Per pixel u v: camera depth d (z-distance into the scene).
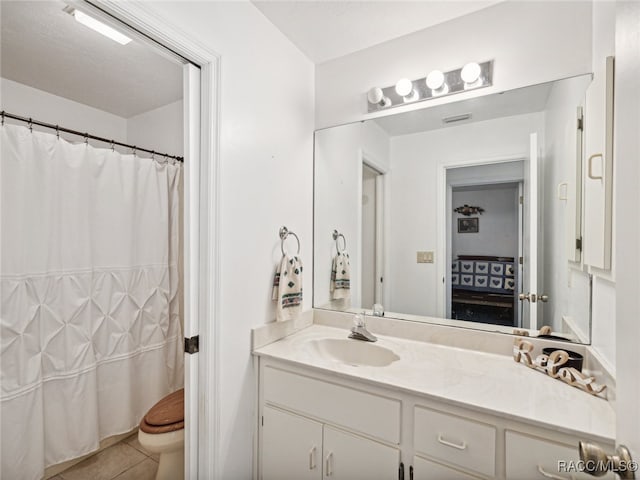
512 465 0.97
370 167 1.84
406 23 1.63
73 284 1.79
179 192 2.40
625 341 0.56
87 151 1.88
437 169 1.68
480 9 1.55
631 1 0.54
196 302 1.27
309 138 1.94
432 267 1.70
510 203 1.52
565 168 1.36
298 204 1.84
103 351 1.92
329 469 1.28
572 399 1.04
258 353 1.45
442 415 1.07
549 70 1.41
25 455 1.57
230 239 1.34
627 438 0.55
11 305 1.54
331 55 1.90
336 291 1.93
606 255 0.95
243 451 1.42
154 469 1.85
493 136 1.55
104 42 1.75
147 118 2.64
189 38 1.16
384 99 1.78
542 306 1.44
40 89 2.26
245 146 1.43
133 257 2.09
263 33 1.55
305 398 1.34
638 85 0.51
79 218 1.82
